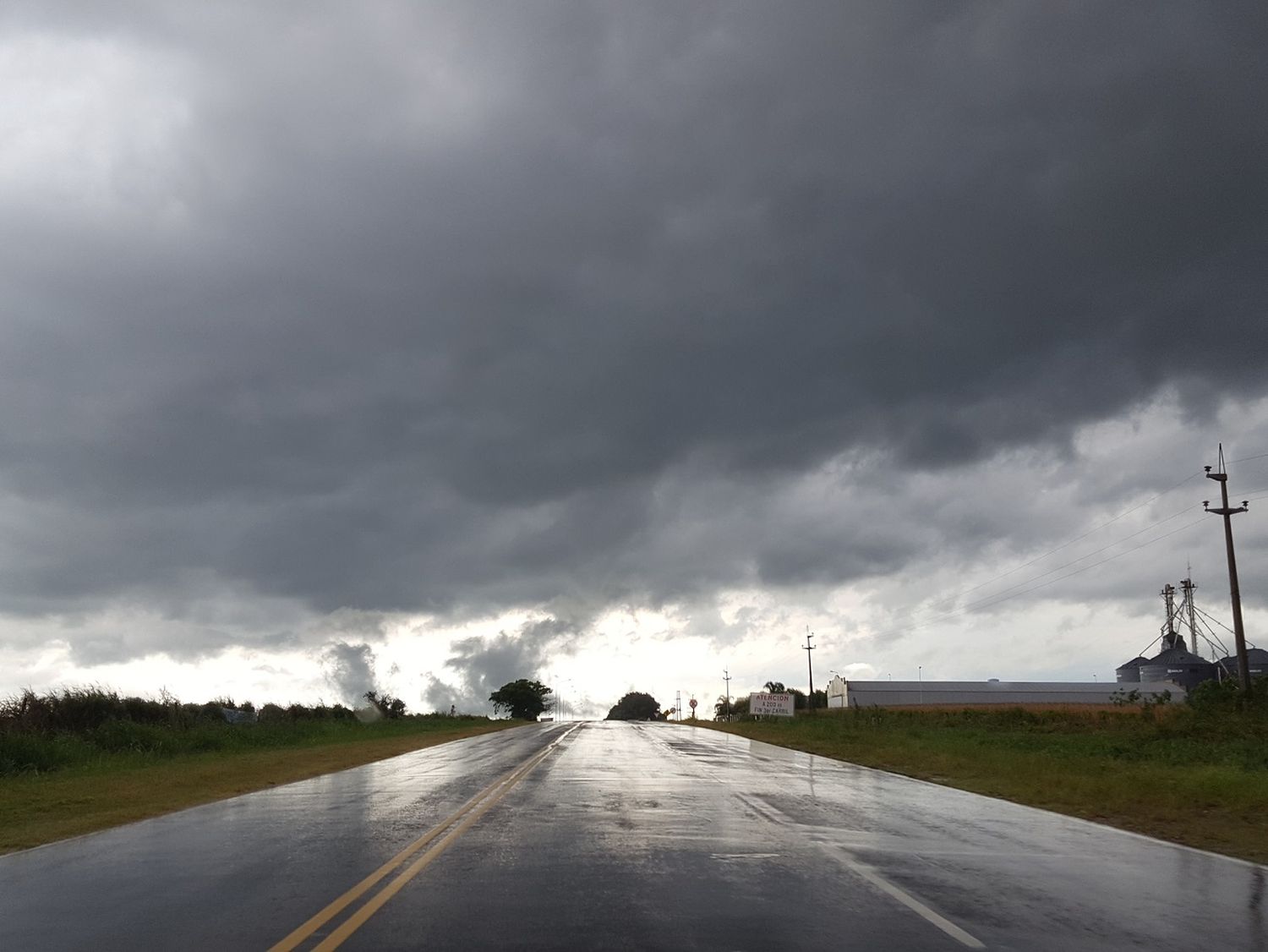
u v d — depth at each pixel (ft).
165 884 33.06
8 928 27.09
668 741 138.41
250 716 170.91
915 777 80.33
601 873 34.94
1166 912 30.25
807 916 28.55
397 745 132.98
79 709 117.50
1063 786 68.74
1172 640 331.77
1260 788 65.98
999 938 26.53
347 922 27.45
